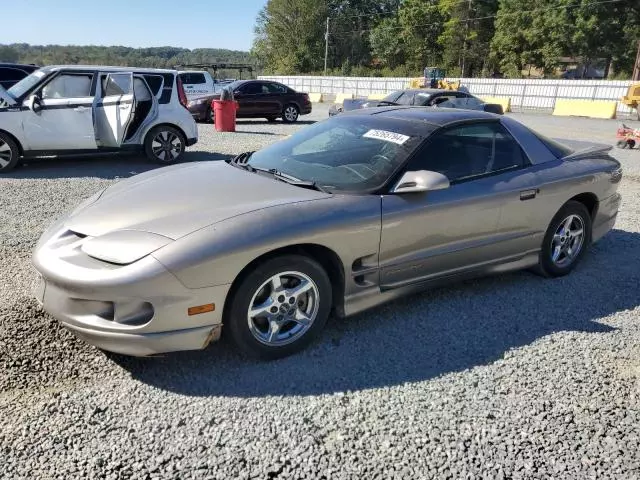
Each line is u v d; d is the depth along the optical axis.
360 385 2.82
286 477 2.17
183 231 2.75
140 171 8.70
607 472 2.23
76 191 7.10
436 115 3.96
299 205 3.06
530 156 4.12
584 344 3.29
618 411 2.64
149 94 9.12
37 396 2.64
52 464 2.20
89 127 8.57
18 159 8.31
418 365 3.02
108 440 2.35
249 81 17.89
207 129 15.23
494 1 53.34
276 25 66.94
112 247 2.73
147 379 2.82
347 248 3.11
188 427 2.45
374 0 70.19
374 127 3.91
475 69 56.75
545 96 32.75
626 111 26.95
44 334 3.20
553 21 43.22
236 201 3.10
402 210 3.30
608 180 4.54
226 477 2.16
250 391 2.74
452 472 2.21
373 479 2.17
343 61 67.62
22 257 4.54
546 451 2.35
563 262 4.39
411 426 2.49
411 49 59.19
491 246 3.82
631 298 4.03
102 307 2.69
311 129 4.29
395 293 3.43
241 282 2.80
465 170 3.72
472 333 3.41
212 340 2.81
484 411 2.61
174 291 2.62
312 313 3.10
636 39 42.09
